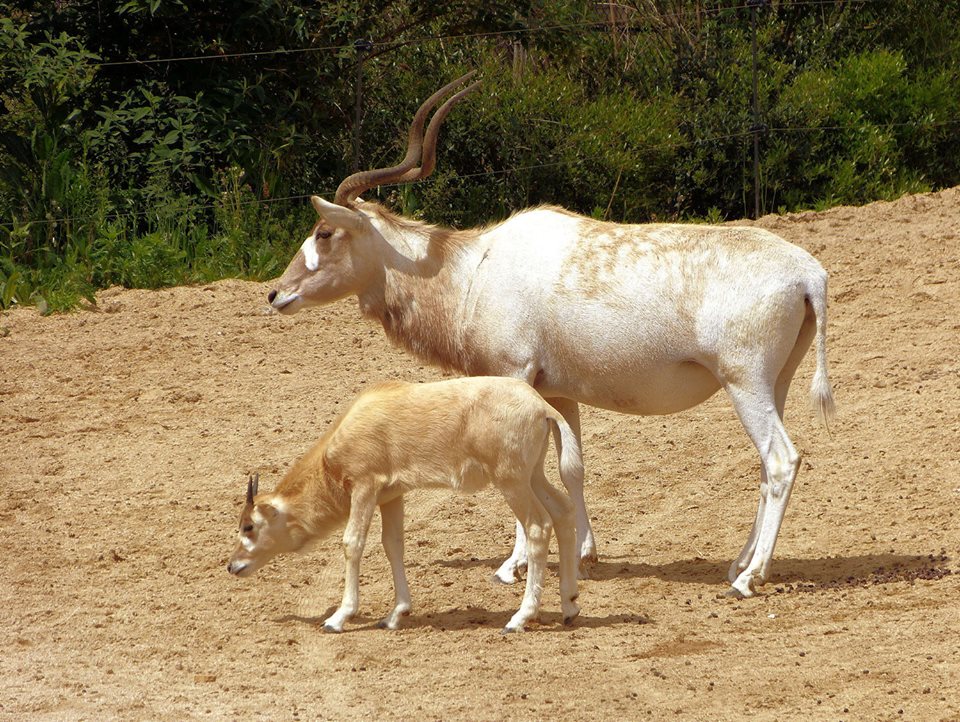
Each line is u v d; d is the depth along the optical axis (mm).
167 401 15891
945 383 14805
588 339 10727
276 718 8203
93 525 12617
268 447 14578
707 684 8469
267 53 21266
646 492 13234
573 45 24219
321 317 18562
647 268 10617
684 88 24578
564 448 9523
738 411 10312
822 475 13086
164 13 21406
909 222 20578
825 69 25250
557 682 8609
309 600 10703
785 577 10719
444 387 9750
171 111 21531
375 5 23250
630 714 8055
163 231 20469
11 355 17375
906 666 8555
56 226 20328
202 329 18109
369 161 23078
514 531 12344
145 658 9422
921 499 12195
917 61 27219
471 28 23891
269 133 21703
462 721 8047
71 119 21375
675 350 10508
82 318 18641
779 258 10305
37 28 21719
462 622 9992
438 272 11375
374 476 9789
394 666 9055
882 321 16969
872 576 10547
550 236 11086
